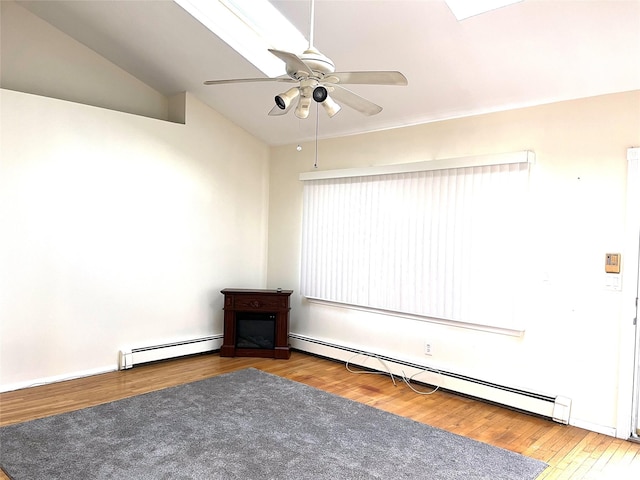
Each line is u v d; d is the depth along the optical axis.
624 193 3.40
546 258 3.76
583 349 3.57
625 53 3.05
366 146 5.09
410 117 4.56
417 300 4.51
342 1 3.25
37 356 4.20
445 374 4.30
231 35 4.16
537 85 3.60
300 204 5.81
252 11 3.92
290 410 3.75
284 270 5.99
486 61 3.48
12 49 4.37
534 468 2.88
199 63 4.59
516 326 3.85
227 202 5.70
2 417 3.47
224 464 2.82
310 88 2.46
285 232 5.98
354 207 5.09
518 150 3.93
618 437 3.38
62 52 4.66
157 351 5.00
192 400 3.92
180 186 5.21
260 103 5.08
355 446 3.13
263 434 3.28
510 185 3.89
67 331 4.38
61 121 4.30
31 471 2.67
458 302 4.20
